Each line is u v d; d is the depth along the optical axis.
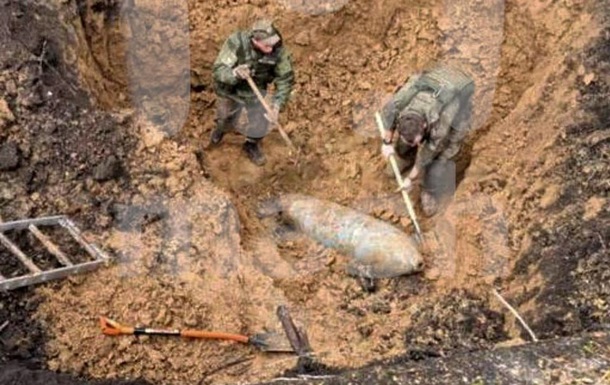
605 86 6.92
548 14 7.77
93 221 6.24
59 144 6.47
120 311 5.77
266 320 6.05
